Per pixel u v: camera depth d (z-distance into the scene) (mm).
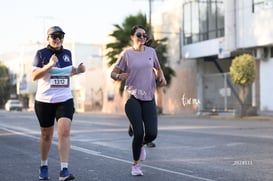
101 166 11562
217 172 10484
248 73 39531
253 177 9805
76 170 10977
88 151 14828
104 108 82188
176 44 56375
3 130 25188
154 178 9805
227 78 48094
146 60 9633
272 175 10031
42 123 9336
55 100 9031
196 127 26781
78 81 91062
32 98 115188
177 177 9906
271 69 43469
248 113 40719
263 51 44062
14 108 92688
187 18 54344
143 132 9609
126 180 9609
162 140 18344
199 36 52125
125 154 14000
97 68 90062
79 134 21875
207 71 54094
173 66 56750
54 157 13367
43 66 9055
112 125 29719
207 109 51281
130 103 9602
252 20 43750
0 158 13344
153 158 13000
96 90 89125
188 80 55688
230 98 47656
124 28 54312
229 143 16766
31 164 12133
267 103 43750
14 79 131500
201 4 51656
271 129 23984
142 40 9664
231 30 45719
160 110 54000
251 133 21297
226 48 46219
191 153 14086
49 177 10039
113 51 54656
